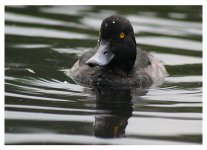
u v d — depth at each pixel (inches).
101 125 450.0
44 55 648.4
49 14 790.5
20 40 693.9
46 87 543.2
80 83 561.3
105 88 549.6
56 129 441.1
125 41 553.9
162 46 692.1
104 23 551.5
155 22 769.6
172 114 480.1
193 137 433.4
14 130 438.3
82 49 674.2
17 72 585.6
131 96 527.2
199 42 705.6
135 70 572.1
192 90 552.4
